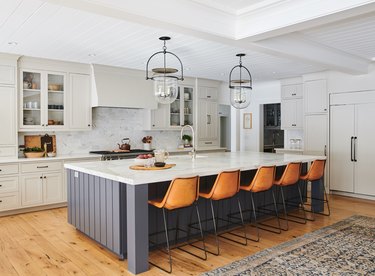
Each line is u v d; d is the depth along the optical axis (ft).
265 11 11.62
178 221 12.65
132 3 9.62
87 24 11.99
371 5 9.48
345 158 21.44
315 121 22.84
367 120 20.35
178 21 10.78
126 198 10.82
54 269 10.34
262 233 13.92
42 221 15.74
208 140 26.66
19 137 18.69
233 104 16.29
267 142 30.30
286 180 14.55
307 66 20.25
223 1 11.34
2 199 16.46
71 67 19.22
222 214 14.30
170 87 13.34
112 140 22.18
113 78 20.33
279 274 9.79
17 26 12.19
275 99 27.91
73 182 13.94
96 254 11.59
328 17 10.41
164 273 10.03
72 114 19.40
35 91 18.17
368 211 17.60
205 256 11.11
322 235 13.43
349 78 21.07
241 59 17.90
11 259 11.13
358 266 10.34
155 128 23.17
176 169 11.96
